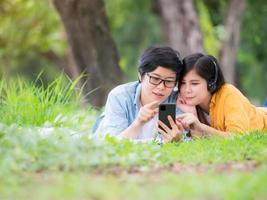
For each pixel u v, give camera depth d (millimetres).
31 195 5934
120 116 9453
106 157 7270
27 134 8031
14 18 24469
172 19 21750
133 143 8359
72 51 18266
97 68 17969
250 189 5875
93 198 5742
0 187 6188
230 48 22297
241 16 22516
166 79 9000
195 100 9336
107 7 28297
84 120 11398
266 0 26812
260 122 9727
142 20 32094
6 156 7051
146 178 6539
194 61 9250
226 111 9414
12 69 28344
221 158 7723
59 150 7375
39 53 26328
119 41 32812
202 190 5836
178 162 7590
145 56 9062
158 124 9133
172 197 5719
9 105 10719
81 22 17938
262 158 7555
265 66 31453
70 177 6480
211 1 26625
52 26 25109
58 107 10953
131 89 9578
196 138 9156
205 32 25172
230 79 22219
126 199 5695
